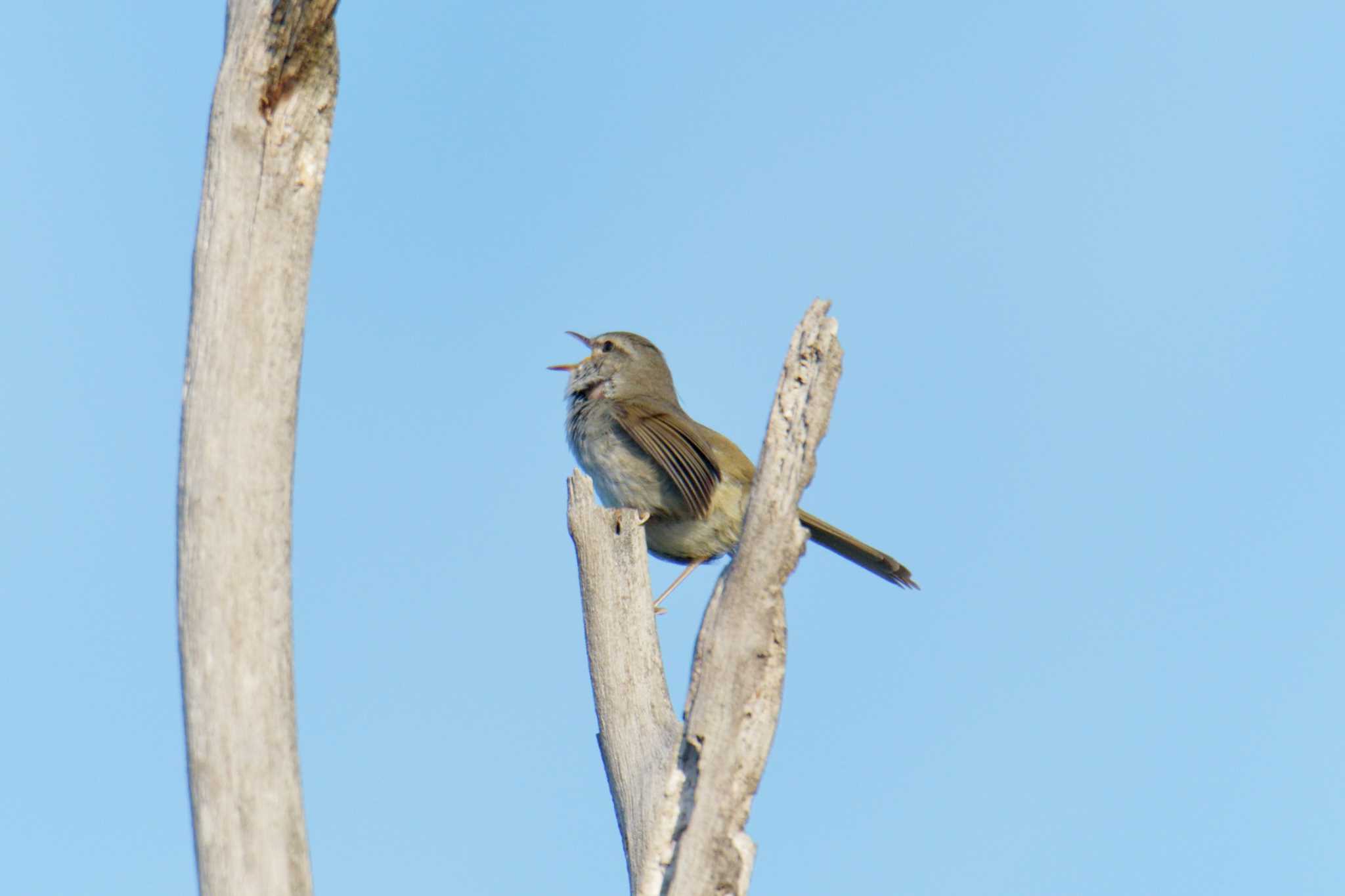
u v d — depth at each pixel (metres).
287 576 8.95
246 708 8.55
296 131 9.30
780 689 9.81
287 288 9.20
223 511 8.77
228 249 9.06
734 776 9.66
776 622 9.80
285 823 8.49
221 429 8.87
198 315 9.03
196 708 8.54
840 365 9.97
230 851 8.33
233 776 8.45
